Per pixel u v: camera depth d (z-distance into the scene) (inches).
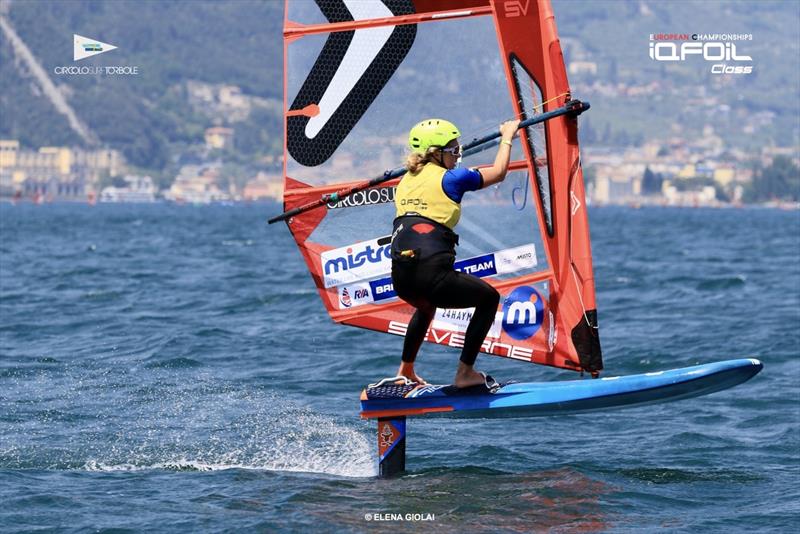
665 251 7165.4
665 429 1589.6
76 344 2401.6
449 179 1158.3
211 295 3585.1
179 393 1823.3
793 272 4945.9
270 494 1202.0
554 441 1509.6
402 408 1246.9
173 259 5762.8
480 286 1178.0
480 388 1219.9
